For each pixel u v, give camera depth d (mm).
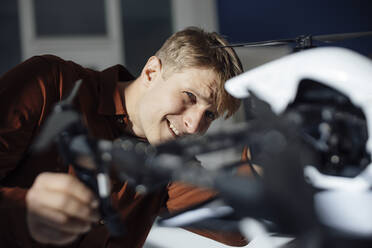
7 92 830
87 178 411
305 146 344
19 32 4090
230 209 356
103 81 1008
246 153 390
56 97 909
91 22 4312
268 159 311
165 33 4496
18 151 834
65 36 4238
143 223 991
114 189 894
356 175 343
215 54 902
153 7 4461
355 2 4801
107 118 995
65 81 929
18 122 822
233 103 938
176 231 1095
